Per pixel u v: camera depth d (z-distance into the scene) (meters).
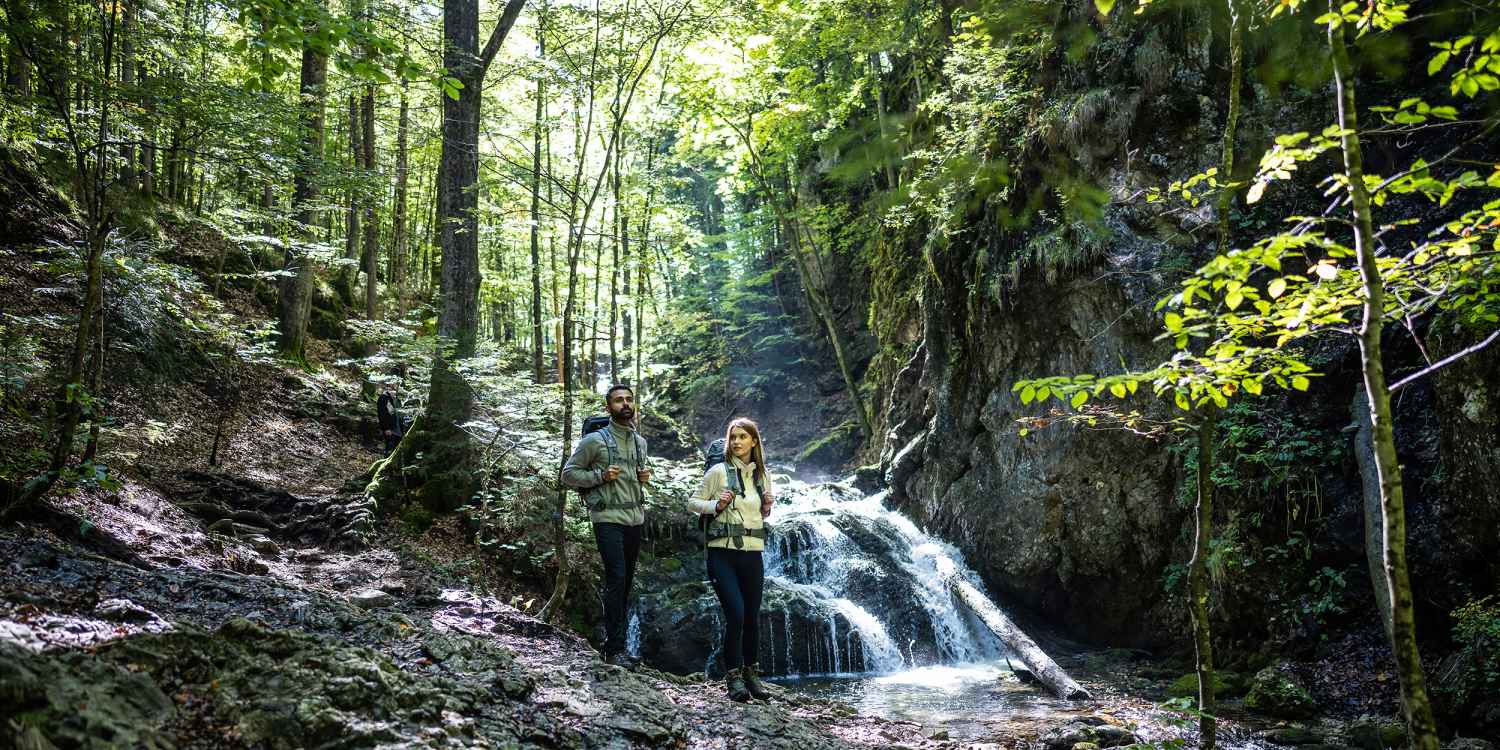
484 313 27.89
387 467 10.02
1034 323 11.50
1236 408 9.23
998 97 10.73
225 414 10.29
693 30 9.05
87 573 4.43
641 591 10.41
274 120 6.61
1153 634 10.23
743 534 5.60
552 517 9.31
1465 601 7.16
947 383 13.19
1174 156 10.18
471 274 10.66
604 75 8.93
